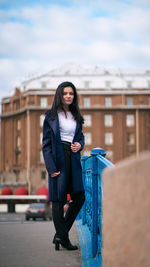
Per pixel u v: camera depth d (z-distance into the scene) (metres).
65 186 4.01
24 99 69.38
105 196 1.85
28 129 66.00
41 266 3.50
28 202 45.03
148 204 1.29
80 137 4.23
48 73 73.44
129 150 66.12
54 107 4.21
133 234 1.43
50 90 67.44
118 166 1.60
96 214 3.72
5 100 75.00
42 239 5.30
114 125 66.44
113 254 1.70
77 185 4.04
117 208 1.62
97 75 71.88
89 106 66.88
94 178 3.75
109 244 1.78
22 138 68.88
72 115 4.25
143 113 66.50
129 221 1.47
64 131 4.14
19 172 67.06
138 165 1.36
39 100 67.00
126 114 66.69
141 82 70.12
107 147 66.19
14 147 71.19
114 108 66.44
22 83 75.56
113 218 1.69
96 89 67.44
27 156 65.88
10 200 44.94
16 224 8.33
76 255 3.97
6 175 68.62
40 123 66.31
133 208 1.42
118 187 1.60
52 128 4.09
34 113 66.31
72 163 4.08
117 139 66.12
